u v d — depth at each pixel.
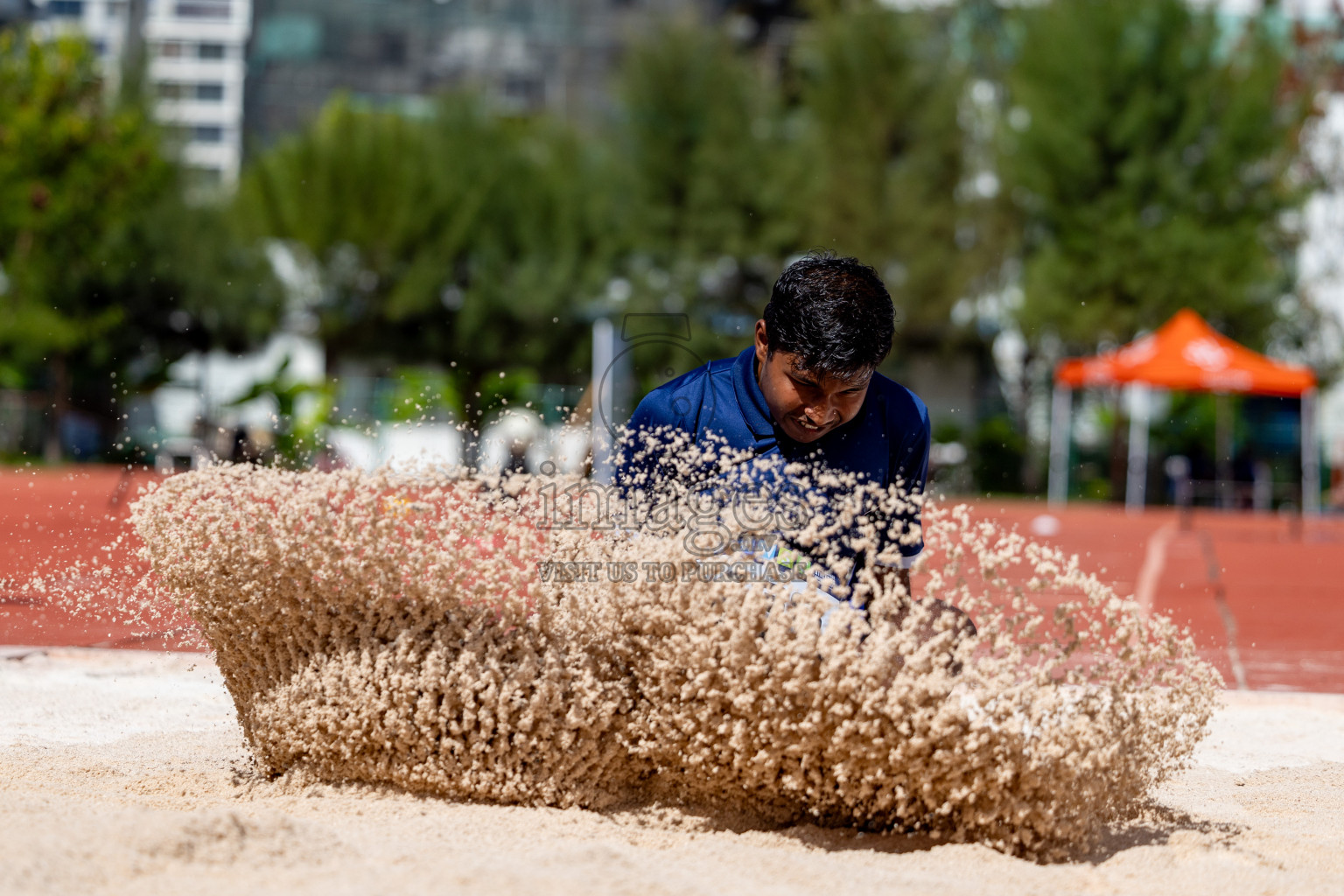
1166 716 3.12
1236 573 13.83
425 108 47.97
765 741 3.08
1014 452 31.69
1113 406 32.94
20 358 34.06
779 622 3.03
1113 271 31.89
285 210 35.53
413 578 3.25
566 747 3.20
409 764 3.27
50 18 52.19
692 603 3.11
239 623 3.41
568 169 37.75
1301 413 31.06
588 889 2.53
